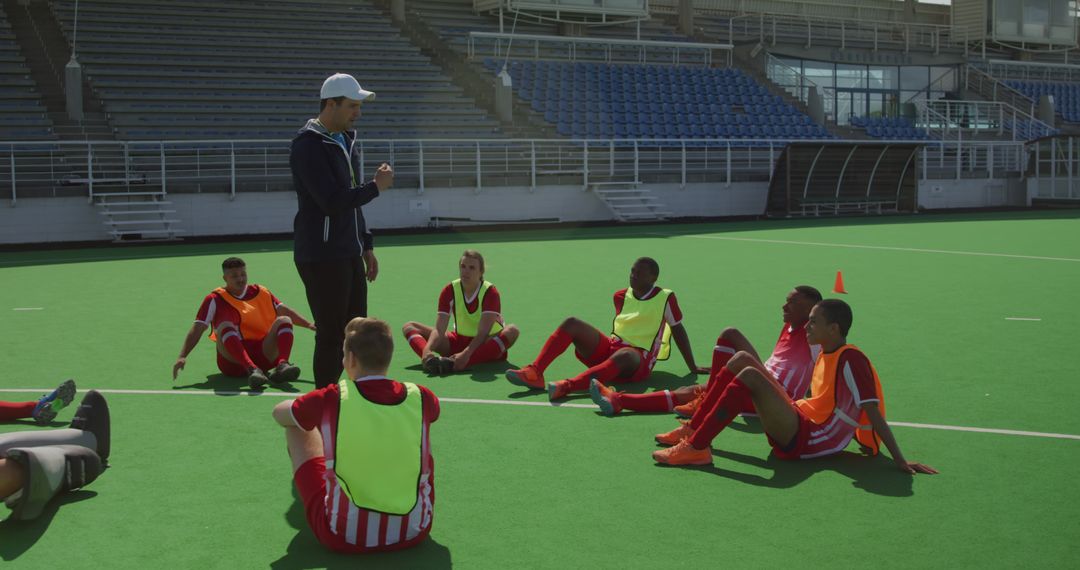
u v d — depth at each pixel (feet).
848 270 44.52
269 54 86.58
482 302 23.44
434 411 12.24
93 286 39.96
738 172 88.84
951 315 31.45
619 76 100.99
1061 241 59.57
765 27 124.36
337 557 12.07
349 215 16.75
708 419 15.56
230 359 22.09
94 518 13.46
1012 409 19.44
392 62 91.61
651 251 54.54
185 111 76.89
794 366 17.70
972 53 134.51
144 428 18.21
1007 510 13.64
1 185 62.85
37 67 77.41
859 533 12.79
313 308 16.90
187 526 13.19
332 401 11.77
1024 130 119.14
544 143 85.30
